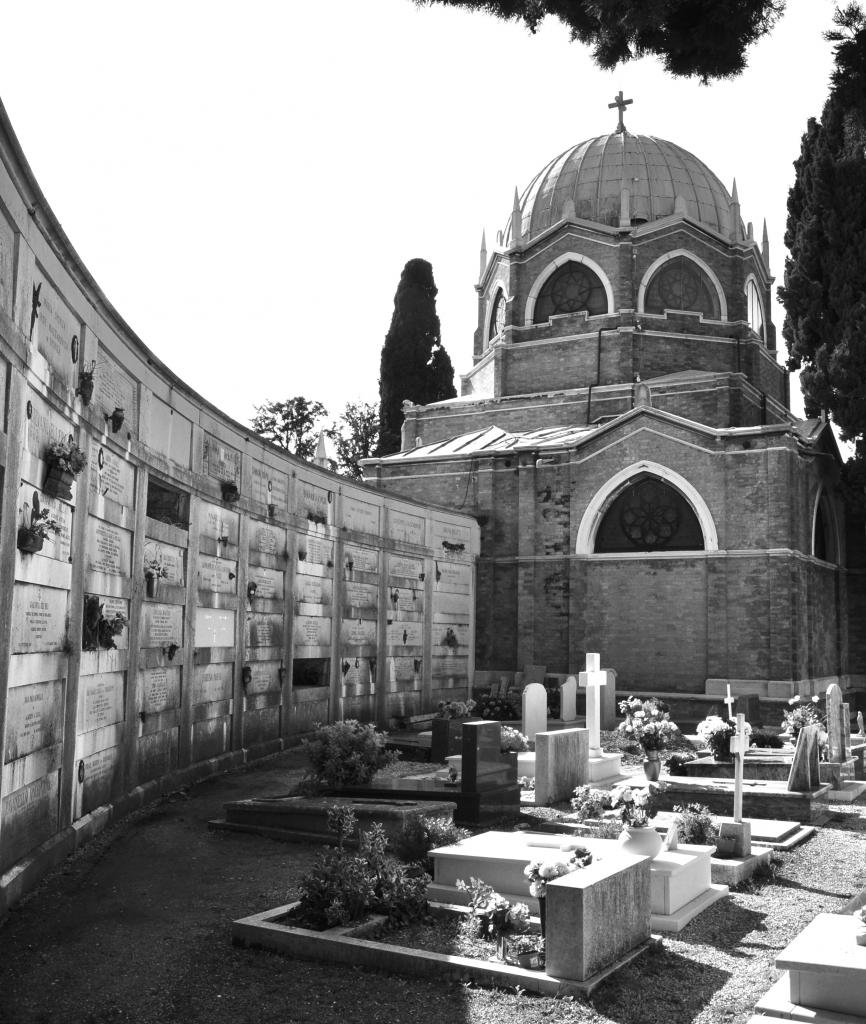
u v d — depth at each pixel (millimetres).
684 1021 7547
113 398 13773
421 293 53938
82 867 11500
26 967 8352
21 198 9781
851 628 36094
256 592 20500
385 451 52562
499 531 34688
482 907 8859
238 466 19750
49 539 11086
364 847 10125
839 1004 7117
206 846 12859
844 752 20047
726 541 30906
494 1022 7438
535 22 11094
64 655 11789
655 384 37062
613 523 33188
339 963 8578
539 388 40312
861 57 10359
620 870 8797
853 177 33094
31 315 10289
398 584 28641
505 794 15031
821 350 33344
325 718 24172
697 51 10844
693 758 20125
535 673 32531
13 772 10094
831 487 35000
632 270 39406
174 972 8312
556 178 42625
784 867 12703
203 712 18047
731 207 41750
